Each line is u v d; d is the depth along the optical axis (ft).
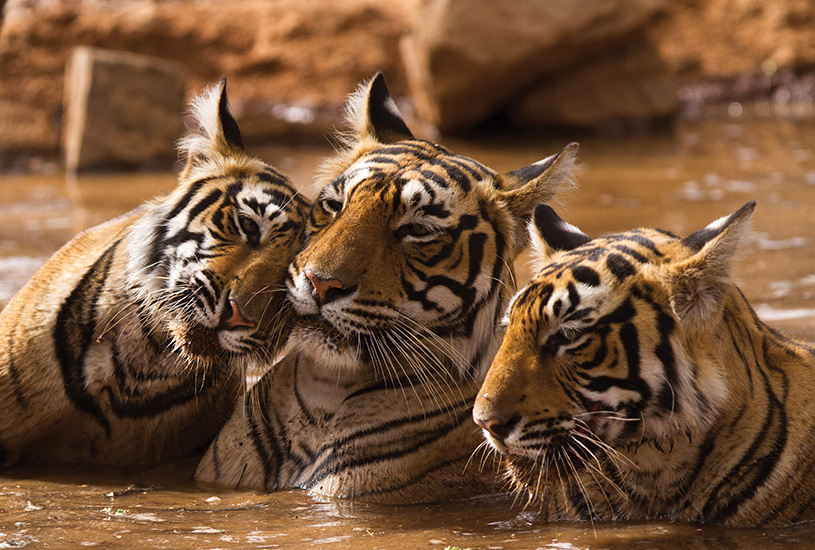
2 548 23.17
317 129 114.52
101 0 119.96
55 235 63.00
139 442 32.24
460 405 29.25
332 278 26.94
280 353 29.96
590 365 24.09
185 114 102.83
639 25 113.50
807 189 72.95
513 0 108.58
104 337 30.94
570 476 24.80
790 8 133.18
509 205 30.07
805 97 129.39
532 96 116.37
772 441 25.12
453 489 28.76
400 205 28.14
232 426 30.96
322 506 27.55
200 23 120.16
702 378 24.21
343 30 123.44
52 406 30.99
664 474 25.49
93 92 94.43
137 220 32.17
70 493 28.71
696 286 24.12
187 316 29.53
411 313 28.17
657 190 74.79
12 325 31.53
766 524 25.02
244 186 30.58
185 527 25.20
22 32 110.63
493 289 29.48
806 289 47.73
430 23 109.19
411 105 123.54
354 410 29.17
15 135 103.96
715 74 132.87
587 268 24.75
